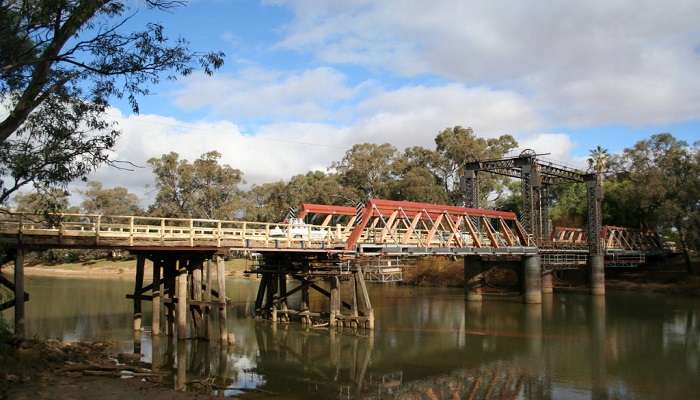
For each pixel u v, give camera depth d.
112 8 13.73
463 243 40.50
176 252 26.75
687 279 59.94
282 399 18.05
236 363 22.86
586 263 56.25
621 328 34.41
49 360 18.58
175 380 19.48
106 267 85.25
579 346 28.41
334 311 31.66
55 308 39.12
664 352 27.05
